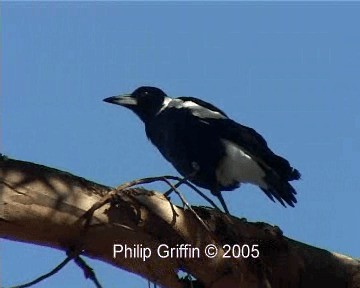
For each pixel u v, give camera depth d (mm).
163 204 7590
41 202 6824
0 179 6734
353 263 8773
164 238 7520
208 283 7926
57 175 7055
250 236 8242
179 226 7621
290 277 8422
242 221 8336
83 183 7180
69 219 6965
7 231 6801
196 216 7656
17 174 6828
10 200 6707
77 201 7031
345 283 8672
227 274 7941
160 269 7621
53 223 6898
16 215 6727
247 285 8086
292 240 8664
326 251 8766
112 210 7219
